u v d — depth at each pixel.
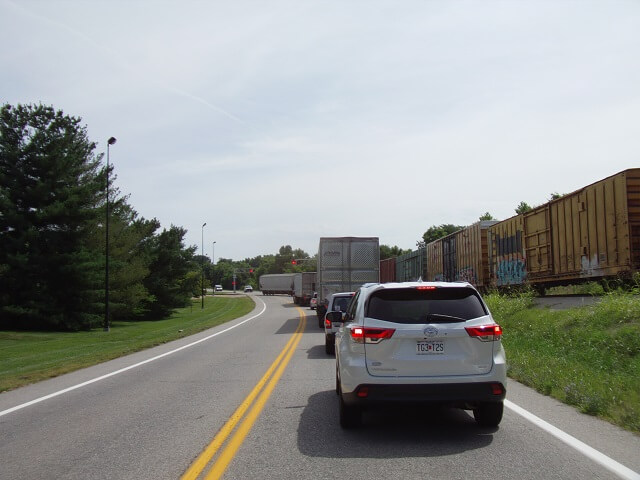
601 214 16.98
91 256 36.38
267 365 14.23
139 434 7.24
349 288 28.48
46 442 6.98
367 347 6.67
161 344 22.03
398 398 6.49
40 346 23.34
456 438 6.70
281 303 80.50
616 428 7.00
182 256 54.47
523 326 17.22
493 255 26.27
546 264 20.67
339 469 5.56
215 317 45.28
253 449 6.37
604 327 13.59
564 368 10.82
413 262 39.78
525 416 7.73
